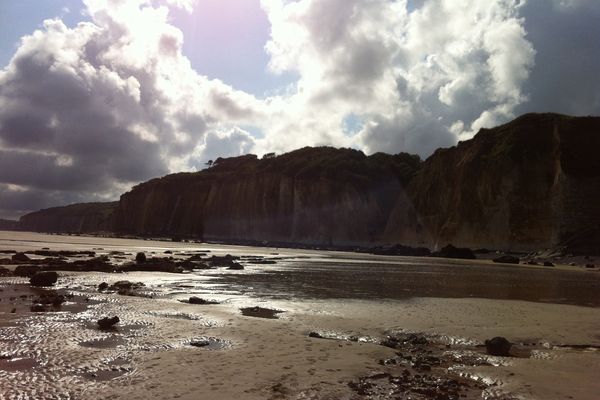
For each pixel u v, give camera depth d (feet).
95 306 48.96
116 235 472.85
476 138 298.15
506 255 215.72
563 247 200.44
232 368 27.58
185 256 155.33
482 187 261.85
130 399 22.16
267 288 72.23
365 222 372.79
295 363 29.07
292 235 389.80
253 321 42.24
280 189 410.52
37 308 46.65
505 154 256.32
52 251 146.82
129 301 53.06
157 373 26.25
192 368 27.37
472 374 28.45
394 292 70.90
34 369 26.43
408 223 333.21
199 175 509.76
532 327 43.01
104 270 92.07
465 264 172.55
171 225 474.90
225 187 449.89
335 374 27.17
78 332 36.11
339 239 370.12
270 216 408.46
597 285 94.68
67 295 56.85
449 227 272.92
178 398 22.47
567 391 25.32
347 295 65.31
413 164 426.51
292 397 23.22
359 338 37.88
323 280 89.40
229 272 103.14
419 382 26.37
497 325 43.73
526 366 30.30
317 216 383.24
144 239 412.77
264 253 212.23
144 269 96.53
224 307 51.34
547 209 226.38
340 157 421.18
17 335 34.47
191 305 51.16
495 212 249.96
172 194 499.92
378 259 201.16
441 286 83.15
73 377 25.23
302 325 41.55
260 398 22.90
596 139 225.76
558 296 71.41
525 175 245.24
